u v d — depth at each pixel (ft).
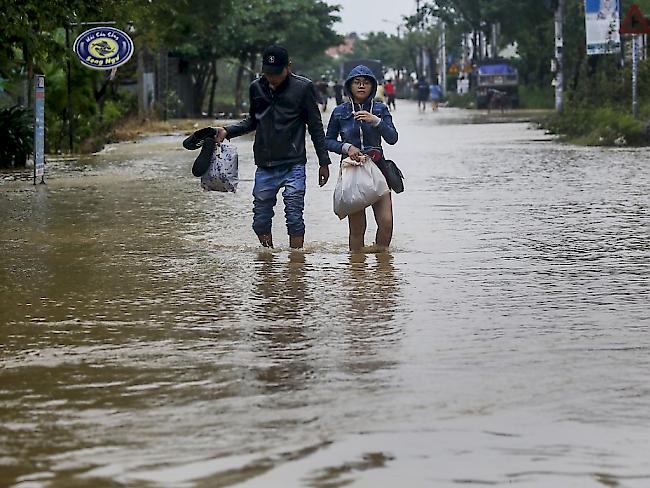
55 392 27.61
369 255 50.16
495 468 21.63
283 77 51.26
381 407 25.89
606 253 50.11
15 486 20.94
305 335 34.01
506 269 45.98
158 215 66.33
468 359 30.68
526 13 342.64
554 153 121.49
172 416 25.39
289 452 22.68
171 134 189.37
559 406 25.90
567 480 20.98
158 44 208.03
